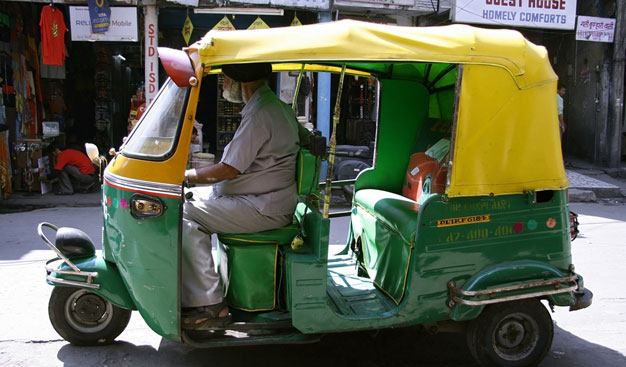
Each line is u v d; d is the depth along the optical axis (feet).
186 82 8.97
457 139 9.46
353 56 8.76
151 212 9.11
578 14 37.86
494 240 9.92
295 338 9.71
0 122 28.02
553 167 10.09
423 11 30.58
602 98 37.04
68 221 23.17
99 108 37.96
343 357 11.18
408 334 12.38
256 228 9.84
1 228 21.58
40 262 16.96
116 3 27.53
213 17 34.14
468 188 9.62
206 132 40.09
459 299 9.71
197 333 9.77
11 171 29.09
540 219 10.12
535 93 9.74
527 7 30.86
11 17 29.27
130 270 9.47
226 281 10.31
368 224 12.46
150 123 9.75
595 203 30.12
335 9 29.78
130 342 11.57
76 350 11.12
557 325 13.09
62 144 35.14
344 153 26.71
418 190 12.55
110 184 9.70
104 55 37.58
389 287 10.93
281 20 33.78
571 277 10.22
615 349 11.83
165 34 35.06
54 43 27.96
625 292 15.30
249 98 10.16
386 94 13.62
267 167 9.87
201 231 9.61
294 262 9.34
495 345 10.21
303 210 11.19
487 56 9.36
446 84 12.76
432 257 9.68
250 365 10.71
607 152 37.09
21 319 12.63
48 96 34.86
